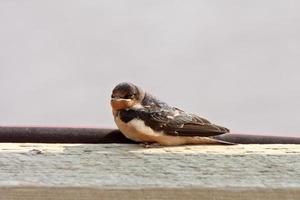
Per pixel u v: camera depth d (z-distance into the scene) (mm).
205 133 5762
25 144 5086
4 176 4766
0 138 5414
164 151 4957
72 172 4793
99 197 4723
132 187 4730
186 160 4855
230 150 4996
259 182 4738
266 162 4824
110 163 4848
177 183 4742
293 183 4758
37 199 4695
